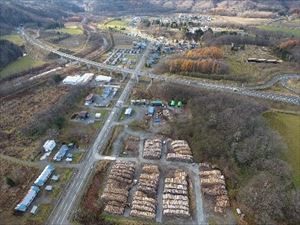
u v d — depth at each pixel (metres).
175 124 165.25
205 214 112.81
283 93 182.50
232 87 190.38
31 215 113.06
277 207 108.56
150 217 110.88
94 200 118.94
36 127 161.62
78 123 170.88
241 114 154.50
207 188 123.00
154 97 196.25
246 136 142.25
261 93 182.12
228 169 131.25
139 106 187.38
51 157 142.88
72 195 121.44
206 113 163.25
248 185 119.50
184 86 193.25
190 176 130.38
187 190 122.81
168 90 193.62
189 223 109.50
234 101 167.75
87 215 111.62
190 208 115.25
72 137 157.38
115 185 125.06
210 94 178.50
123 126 167.25
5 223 109.88
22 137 157.38
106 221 109.81
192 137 153.38
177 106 183.88
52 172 132.88
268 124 152.00
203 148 142.38
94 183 126.88
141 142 153.25
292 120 157.88
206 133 149.50
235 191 121.19
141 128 164.75
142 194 120.56
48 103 192.62
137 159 141.00
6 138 157.00
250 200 113.00
